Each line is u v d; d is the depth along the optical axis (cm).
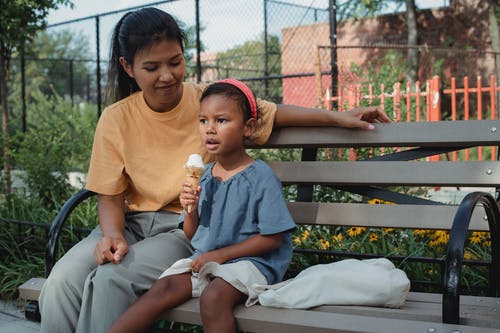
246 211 218
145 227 256
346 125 253
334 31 773
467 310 197
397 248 332
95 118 1200
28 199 536
